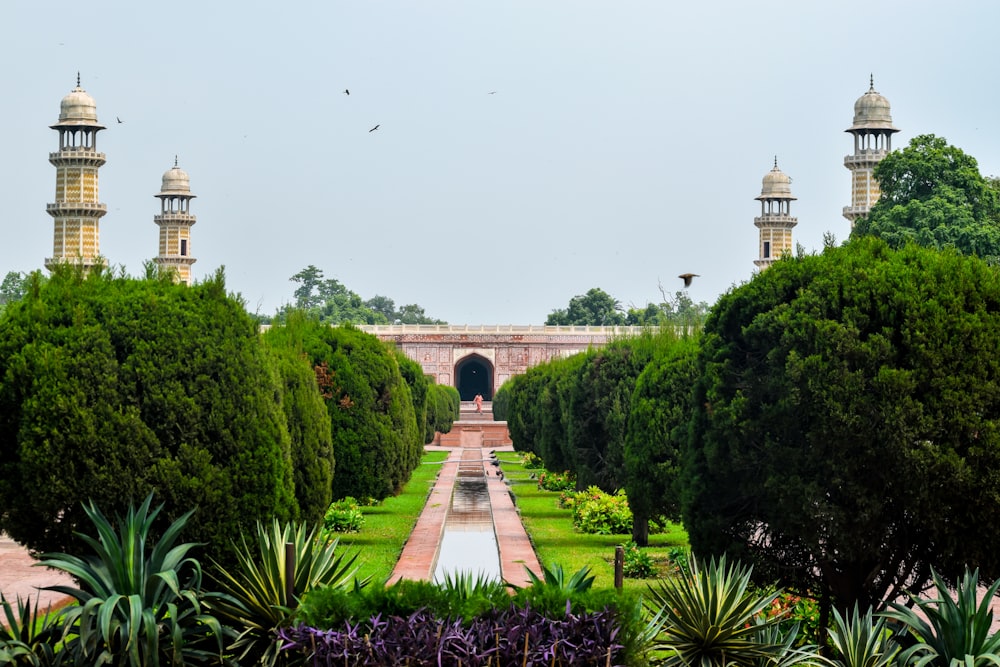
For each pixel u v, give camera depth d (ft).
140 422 54.54
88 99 319.06
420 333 366.63
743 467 62.28
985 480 56.18
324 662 40.50
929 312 58.75
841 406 58.08
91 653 46.39
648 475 93.20
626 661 43.16
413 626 41.37
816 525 59.00
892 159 181.06
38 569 90.48
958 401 57.11
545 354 368.07
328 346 108.78
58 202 314.96
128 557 48.03
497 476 190.39
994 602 70.13
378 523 120.47
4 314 58.49
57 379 54.03
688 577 51.83
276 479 57.67
